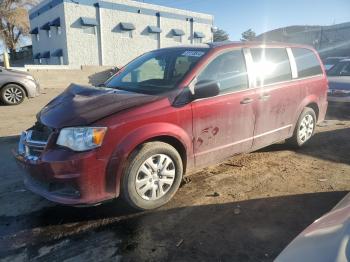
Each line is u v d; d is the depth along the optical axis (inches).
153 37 1194.6
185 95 150.4
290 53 212.2
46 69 745.0
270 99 191.5
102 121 128.3
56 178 125.9
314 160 210.4
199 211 144.7
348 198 89.7
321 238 65.1
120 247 119.7
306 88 220.4
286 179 179.3
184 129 149.3
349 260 56.0
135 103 139.3
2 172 190.2
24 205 150.8
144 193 141.1
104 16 1056.8
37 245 121.3
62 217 140.2
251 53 185.2
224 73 169.0
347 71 395.5
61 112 137.9
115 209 146.0
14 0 1496.1
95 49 1059.3
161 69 173.0
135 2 1121.4
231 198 156.7
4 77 429.4
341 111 359.9
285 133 212.2
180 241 123.1
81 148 125.2
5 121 328.5
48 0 1077.8
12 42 1551.4
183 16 1263.5
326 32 1205.1
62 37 1022.4
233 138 173.9
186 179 177.9
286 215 141.3
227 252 116.6
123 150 130.3
